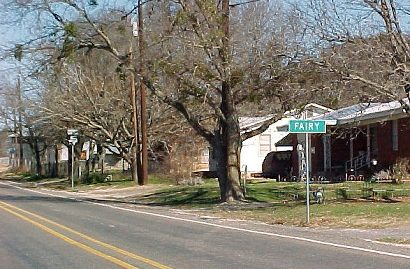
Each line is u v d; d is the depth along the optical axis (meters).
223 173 28.73
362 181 35.16
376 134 39.03
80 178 56.84
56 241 16.69
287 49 24.36
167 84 28.30
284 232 18.34
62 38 28.47
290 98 26.28
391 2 21.88
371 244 15.50
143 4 27.02
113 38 29.34
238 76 26.14
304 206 24.36
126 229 19.44
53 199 35.94
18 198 36.91
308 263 12.64
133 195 38.22
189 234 18.03
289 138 50.66
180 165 46.28
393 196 26.72
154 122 48.91
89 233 18.44
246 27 25.91
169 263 12.80
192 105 28.94
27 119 59.66
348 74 22.27
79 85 47.59
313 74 24.25
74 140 50.34
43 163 79.00
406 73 21.44
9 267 12.72
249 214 23.84
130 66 27.81
